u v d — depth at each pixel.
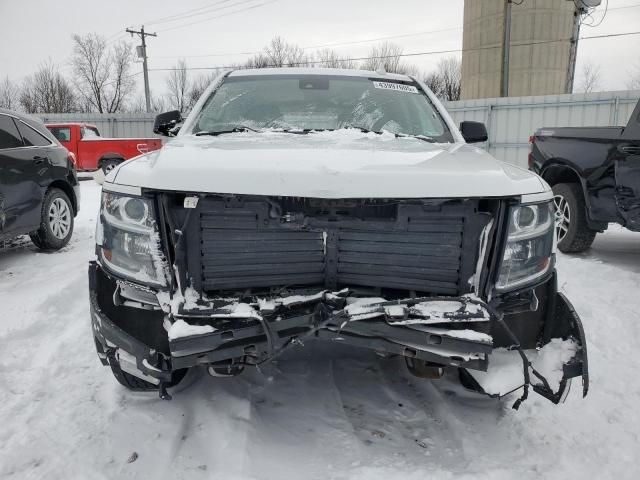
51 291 3.98
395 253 2.04
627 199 4.75
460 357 1.91
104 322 2.05
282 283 2.08
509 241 2.00
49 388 2.67
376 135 2.87
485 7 24.92
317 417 2.41
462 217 1.99
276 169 1.90
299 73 3.54
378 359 3.01
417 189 1.86
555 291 2.19
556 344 2.12
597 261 5.27
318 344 3.18
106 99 40.75
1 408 2.48
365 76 3.56
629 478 2.03
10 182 4.87
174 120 3.47
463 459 2.12
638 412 2.52
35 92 40.22
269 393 2.62
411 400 2.58
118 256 2.04
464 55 26.72
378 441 2.23
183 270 1.97
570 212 5.47
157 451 2.13
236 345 1.91
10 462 2.06
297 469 2.02
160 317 2.09
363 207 2.00
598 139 5.05
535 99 14.98
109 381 2.74
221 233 2.00
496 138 15.75
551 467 2.08
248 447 2.14
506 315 2.17
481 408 2.51
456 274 2.04
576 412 2.50
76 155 15.10
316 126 3.09
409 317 1.90
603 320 3.68
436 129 3.14
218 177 1.88
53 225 5.69
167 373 1.97
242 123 3.08
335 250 2.05
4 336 3.23
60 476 1.99
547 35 24.16
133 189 1.99
